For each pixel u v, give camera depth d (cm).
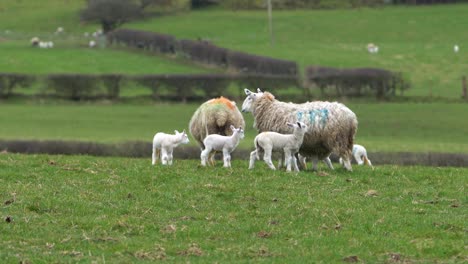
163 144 2586
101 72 7769
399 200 2100
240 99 6194
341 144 2455
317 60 8094
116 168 2458
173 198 2059
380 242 1739
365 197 2116
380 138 4775
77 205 1973
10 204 1967
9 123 5488
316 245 1711
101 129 5216
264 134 2412
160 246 1686
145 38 8931
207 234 1780
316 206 1994
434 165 3362
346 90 6253
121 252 1645
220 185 2181
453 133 4988
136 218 1886
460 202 2094
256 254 1647
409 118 5500
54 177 2297
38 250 1653
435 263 1622
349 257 1623
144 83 6372
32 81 6519
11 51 8844
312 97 6197
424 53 8562
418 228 1844
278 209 1975
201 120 2822
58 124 5450
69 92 6425
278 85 6325
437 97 6303
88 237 1741
